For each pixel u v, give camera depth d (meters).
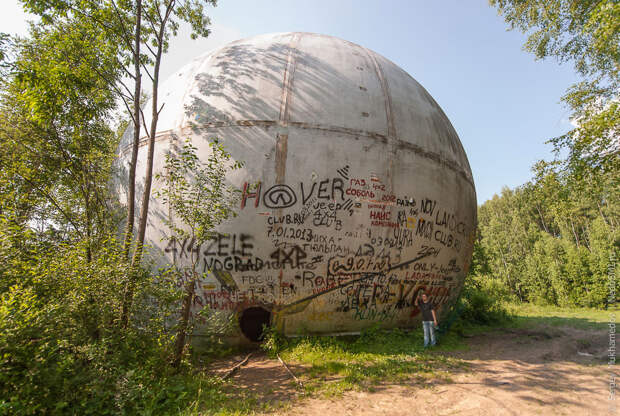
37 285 5.10
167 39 9.51
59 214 8.81
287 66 9.17
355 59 10.12
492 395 5.08
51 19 7.91
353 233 7.94
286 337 7.96
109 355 4.81
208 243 7.64
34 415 3.79
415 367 6.48
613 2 8.76
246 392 5.25
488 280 20.25
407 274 8.61
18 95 8.15
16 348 3.89
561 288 28.44
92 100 9.05
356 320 8.29
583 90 11.93
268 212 7.69
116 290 5.40
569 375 6.13
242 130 8.23
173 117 9.01
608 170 10.81
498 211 59.19
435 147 9.69
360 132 8.54
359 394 5.13
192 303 7.70
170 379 5.21
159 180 8.53
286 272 7.62
